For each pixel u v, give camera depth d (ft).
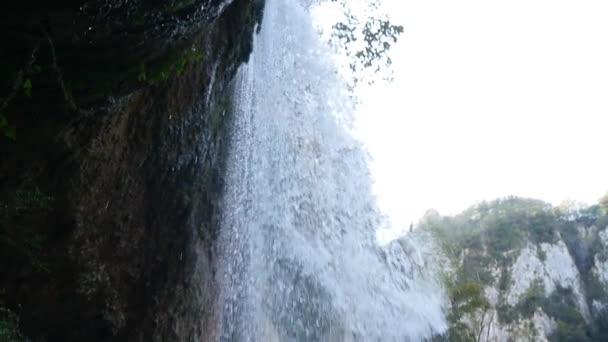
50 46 17.39
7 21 16.29
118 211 24.93
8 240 20.43
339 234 48.49
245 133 35.58
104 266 24.41
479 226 205.05
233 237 34.83
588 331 187.83
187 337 29.96
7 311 20.48
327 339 46.14
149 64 21.61
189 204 28.78
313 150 45.37
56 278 22.59
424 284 69.97
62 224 22.30
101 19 17.57
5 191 20.20
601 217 222.07
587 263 212.84
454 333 72.49
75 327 23.93
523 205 221.05
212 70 28.91
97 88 20.12
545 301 188.85
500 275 188.34
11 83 17.62
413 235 72.02
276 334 41.73
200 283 30.58
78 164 22.20
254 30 32.65
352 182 50.19
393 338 56.85
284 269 42.47
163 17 19.63
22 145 20.11
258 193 38.52
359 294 51.75
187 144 28.35
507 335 175.94
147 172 26.25
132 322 25.96
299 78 43.70
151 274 26.86
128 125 24.32
